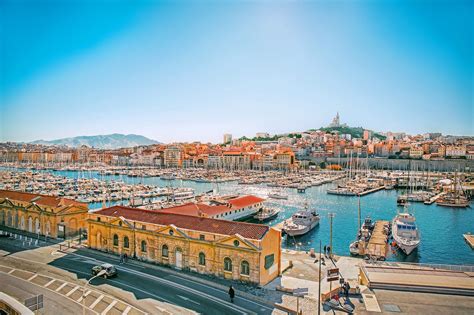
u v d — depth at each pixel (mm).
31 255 73188
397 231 95812
